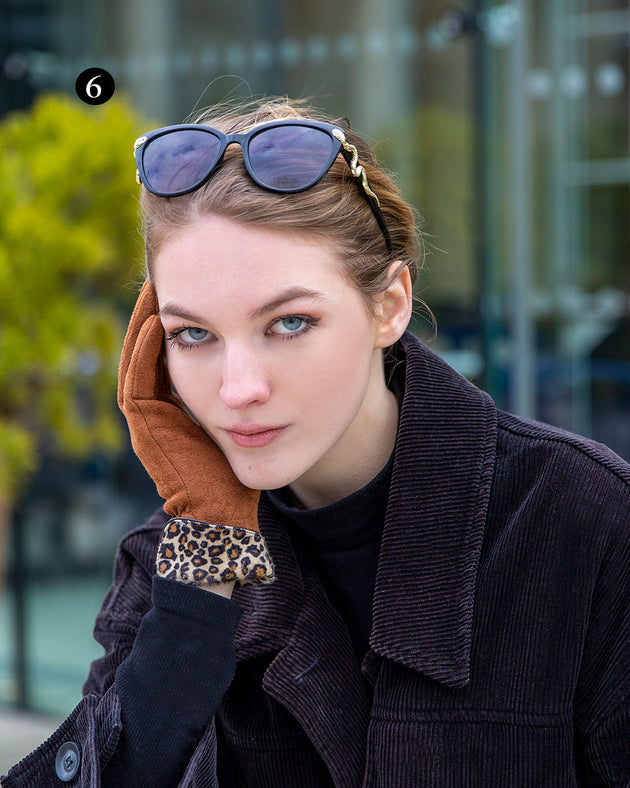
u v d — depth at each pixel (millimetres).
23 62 3955
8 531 4176
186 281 972
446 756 1089
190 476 1135
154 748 1088
